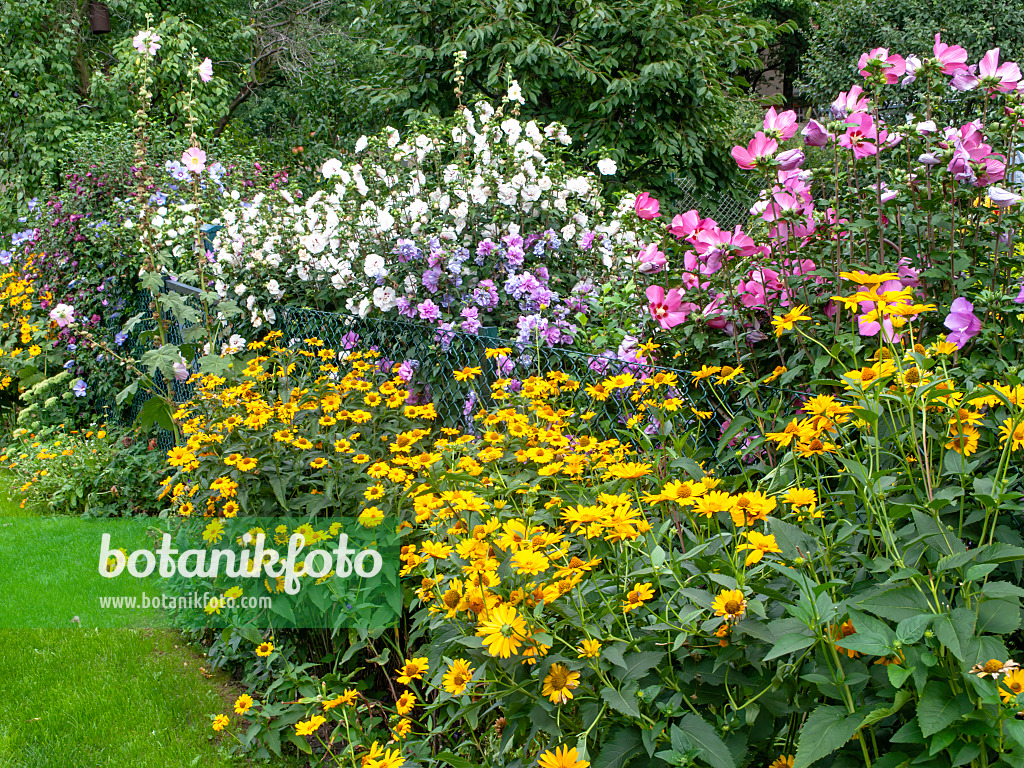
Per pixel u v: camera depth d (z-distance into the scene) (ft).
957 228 7.84
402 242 12.38
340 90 49.39
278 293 14.79
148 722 9.25
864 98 8.32
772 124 8.38
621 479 6.07
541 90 26.02
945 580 4.60
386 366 12.30
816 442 5.40
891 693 4.06
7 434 22.00
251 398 10.81
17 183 32.42
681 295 8.91
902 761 3.89
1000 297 6.90
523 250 13.44
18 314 22.80
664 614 4.86
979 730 3.62
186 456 9.70
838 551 4.96
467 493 5.71
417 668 6.45
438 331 11.04
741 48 29.63
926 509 4.54
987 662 3.67
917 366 5.20
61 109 34.30
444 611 5.89
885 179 8.09
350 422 9.96
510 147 14.30
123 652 10.94
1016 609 3.89
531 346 10.14
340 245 13.96
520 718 5.11
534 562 4.62
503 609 4.65
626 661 4.64
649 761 4.53
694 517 5.80
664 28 25.94
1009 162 7.63
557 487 6.91
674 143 26.50
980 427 5.87
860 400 5.12
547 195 13.97
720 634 4.51
